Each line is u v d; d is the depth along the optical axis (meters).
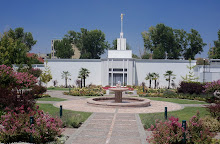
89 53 76.19
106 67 42.22
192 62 44.50
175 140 7.83
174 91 32.62
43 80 40.06
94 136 9.95
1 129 8.55
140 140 9.37
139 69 44.19
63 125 11.77
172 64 44.53
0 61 36.41
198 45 73.25
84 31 79.81
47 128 8.66
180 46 75.12
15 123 8.39
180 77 44.56
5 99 12.22
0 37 40.00
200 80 41.69
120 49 47.38
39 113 9.23
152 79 42.03
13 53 39.25
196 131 8.34
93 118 14.09
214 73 40.22
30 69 36.16
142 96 30.17
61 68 44.91
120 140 9.36
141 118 14.10
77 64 44.66
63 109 17.67
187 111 17.36
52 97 27.19
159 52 70.19
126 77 42.22
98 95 30.23
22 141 8.62
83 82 44.28
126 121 13.20
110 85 42.34
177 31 74.56
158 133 8.12
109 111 16.88
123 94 33.00
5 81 13.29
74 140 9.34
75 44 81.88
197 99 25.84
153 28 77.75
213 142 8.17
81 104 20.89
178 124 8.14
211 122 11.54
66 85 44.66
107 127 11.67
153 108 18.78
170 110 17.81
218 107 12.74
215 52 70.81
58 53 76.88
